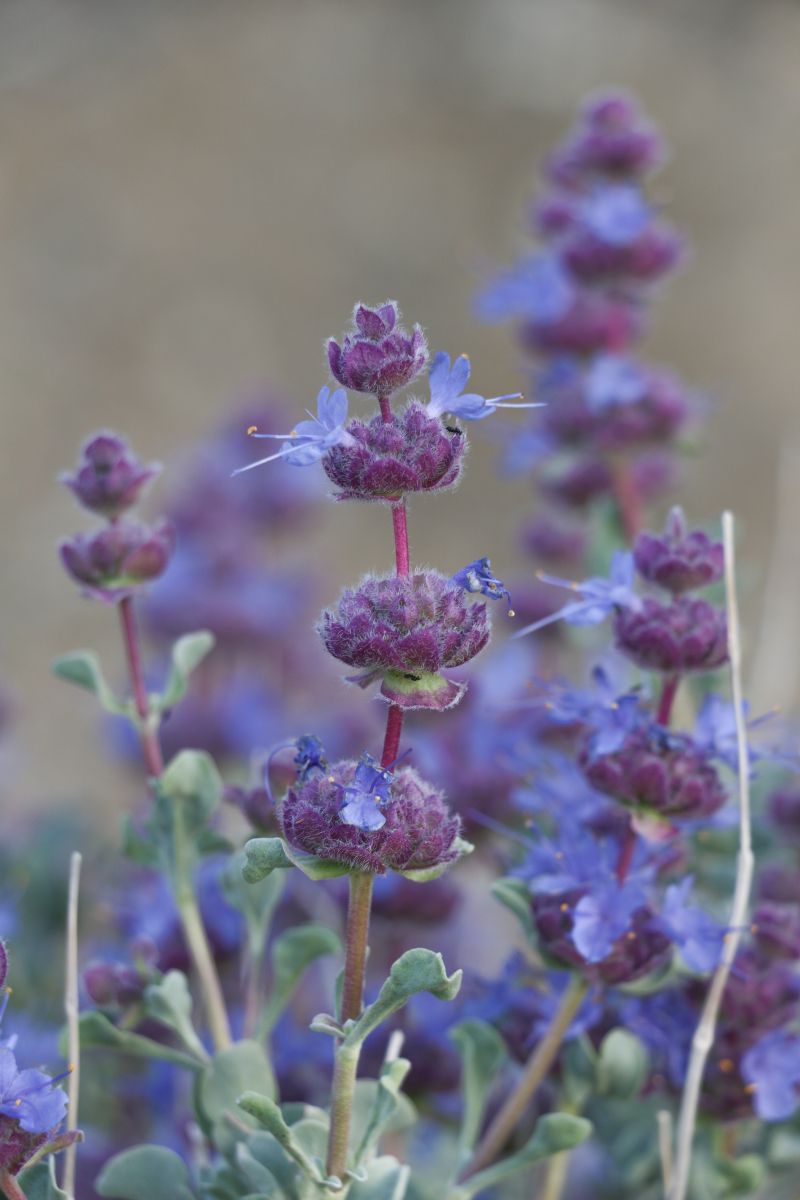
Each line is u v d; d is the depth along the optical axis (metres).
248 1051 0.57
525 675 0.70
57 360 1.77
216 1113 0.56
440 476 0.51
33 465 1.63
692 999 0.58
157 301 1.87
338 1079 0.52
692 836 0.64
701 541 0.56
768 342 1.80
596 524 0.73
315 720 0.80
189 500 0.91
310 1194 0.54
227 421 0.94
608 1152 0.63
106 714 0.82
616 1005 0.59
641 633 0.56
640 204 0.71
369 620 0.51
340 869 0.51
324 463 0.51
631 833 0.56
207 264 1.94
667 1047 0.59
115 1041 0.57
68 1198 0.52
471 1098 0.58
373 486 0.51
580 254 0.71
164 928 0.63
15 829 0.79
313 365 1.80
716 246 1.95
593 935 0.55
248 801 0.58
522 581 0.81
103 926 0.72
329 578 1.08
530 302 0.74
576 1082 0.59
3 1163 0.51
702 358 1.78
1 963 0.51
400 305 1.88
